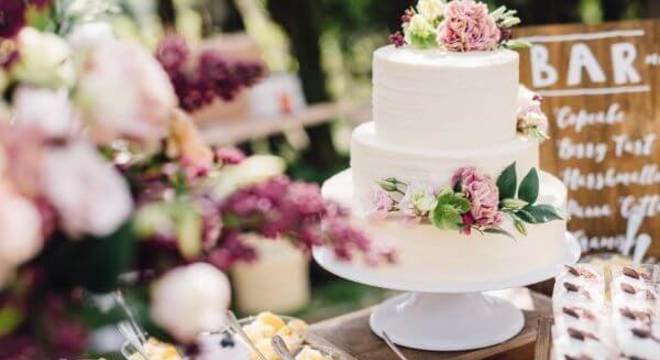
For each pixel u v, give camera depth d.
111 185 0.97
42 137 0.95
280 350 1.78
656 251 2.74
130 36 1.25
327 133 5.03
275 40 5.04
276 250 4.28
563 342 1.53
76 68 1.06
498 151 1.86
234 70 1.19
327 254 2.01
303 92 4.96
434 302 2.04
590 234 2.74
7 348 0.97
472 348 1.97
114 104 1.00
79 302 1.02
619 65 2.68
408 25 2.07
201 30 4.71
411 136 1.92
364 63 5.07
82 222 0.95
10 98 1.06
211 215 1.06
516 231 1.88
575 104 2.69
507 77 1.92
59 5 1.16
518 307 2.20
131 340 1.67
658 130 2.70
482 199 1.78
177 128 1.12
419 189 1.81
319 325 2.14
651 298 1.67
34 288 0.99
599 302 1.69
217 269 1.06
